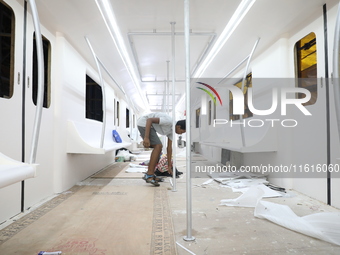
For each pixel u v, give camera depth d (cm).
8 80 222
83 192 308
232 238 170
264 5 268
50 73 291
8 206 206
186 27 177
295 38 304
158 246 157
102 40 355
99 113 542
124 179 400
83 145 318
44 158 274
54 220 204
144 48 425
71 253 147
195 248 155
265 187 308
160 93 870
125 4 282
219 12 299
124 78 591
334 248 154
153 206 246
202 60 468
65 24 290
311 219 189
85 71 407
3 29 218
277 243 162
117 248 154
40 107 141
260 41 349
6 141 202
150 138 348
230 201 254
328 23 248
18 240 165
